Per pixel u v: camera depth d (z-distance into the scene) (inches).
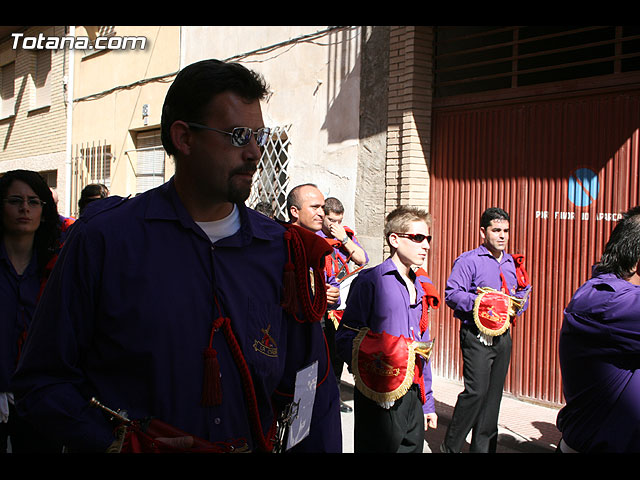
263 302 68.7
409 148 274.8
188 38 417.4
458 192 271.7
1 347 119.8
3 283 123.4
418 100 276.2
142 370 61.9
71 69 539.2
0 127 647.1
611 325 96.9
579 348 101.7
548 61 274.2
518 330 249.8
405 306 132.3
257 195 366.6
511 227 253.4
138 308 61.7
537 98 245.3
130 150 472.4
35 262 128.2
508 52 286.2
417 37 274.7
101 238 62.5
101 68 503.8
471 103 267.0
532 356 245.4
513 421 222.7
